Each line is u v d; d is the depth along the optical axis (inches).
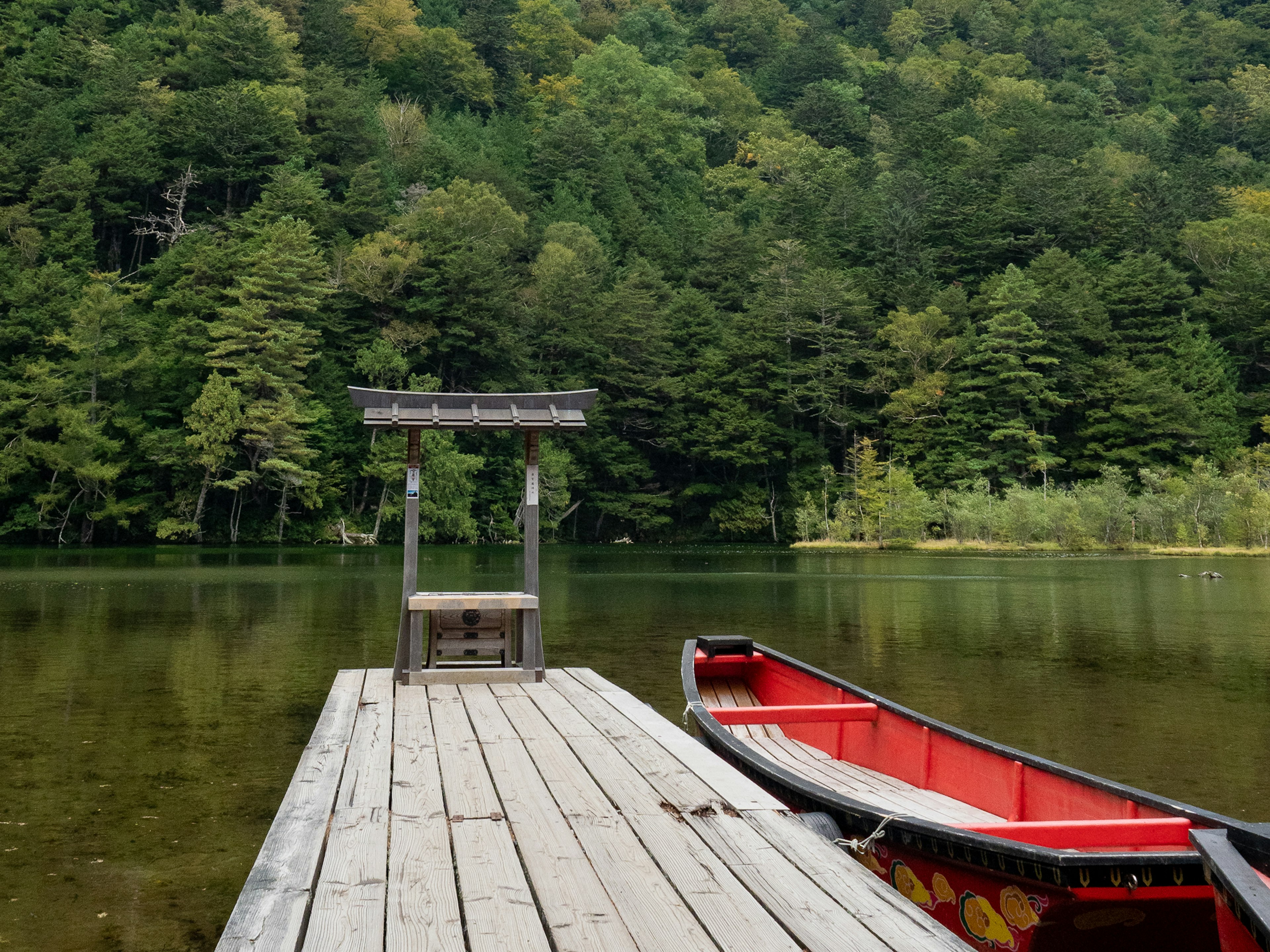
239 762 342.6
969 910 164.9
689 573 1353.3
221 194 2930.6
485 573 1293.1
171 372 2279.8
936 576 1295.5
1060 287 2842.0
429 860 148.9
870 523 2340.1
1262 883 115.8
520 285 3031.5
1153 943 154.3
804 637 673.6
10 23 3277.6
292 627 700.7
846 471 2694.4
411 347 2556.6
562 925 124.0
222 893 231.6
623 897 133.8
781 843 158.4
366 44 4271.7
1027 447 2573.8
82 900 227.6
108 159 2679.6
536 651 326.0
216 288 2317.9
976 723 407.8
